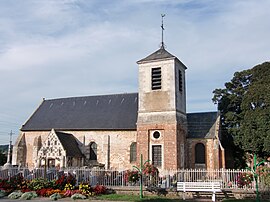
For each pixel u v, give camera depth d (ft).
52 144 103.76
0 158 158.92
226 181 67.92
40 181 71.31
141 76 98.22
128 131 104.01
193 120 107.04
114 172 75.46
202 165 97.25
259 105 113.29
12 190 70.95
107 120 109.40
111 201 60.18
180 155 92.43
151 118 93.66
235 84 131.95
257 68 126.11
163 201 59.26
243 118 117.08
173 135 89.56
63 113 120.78
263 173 62.49
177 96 94.48
